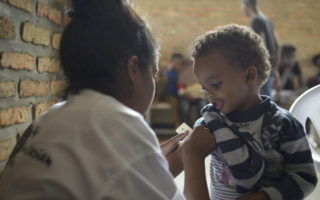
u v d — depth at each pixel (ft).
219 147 3.10
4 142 3.76
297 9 22.43
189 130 4.08
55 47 5.47
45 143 2.09
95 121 2.08
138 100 2.71
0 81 3.66
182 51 21.77
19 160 2.17
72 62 2.47
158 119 19.66
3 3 3.69
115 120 2.11
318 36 22.57
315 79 19.16
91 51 2.41
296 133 3.05
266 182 3.10
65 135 2.07
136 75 2.60
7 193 2.00
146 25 2.72
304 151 3.11
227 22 22.02
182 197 2.23
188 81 17.76
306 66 22.80
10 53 3.84
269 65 3.33
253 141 3.01
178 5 21.77
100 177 1.91
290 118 3.11
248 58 3.07
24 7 4.22
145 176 2.03
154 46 2.74
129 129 2.09
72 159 1.96
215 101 3.17
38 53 4.78
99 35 2.41
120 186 1.92
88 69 2.45
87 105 2.22
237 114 3.14
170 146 3.84
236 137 3.05
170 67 18.04
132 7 2.69
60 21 5.65
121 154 2.00
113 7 2.50
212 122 3.19
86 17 2.46
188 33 21.97
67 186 1.89
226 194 3.20
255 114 3.10
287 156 3.09
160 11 21.83
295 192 2.97
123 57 2.49
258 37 3.27
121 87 2.57
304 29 22.59
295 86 19.12
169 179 2.16
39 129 2.27
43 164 2.00
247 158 2.98
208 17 21.98
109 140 2.02
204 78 3.14
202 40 3.24
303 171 3.09
